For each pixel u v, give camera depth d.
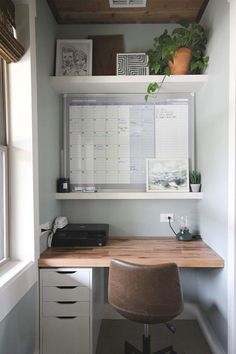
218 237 1.91
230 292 1.67
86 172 2.48
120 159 2.48
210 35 2.07
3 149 1.70
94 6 2.21
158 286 1.50
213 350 1.97
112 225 2.50
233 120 1.62
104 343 2.13
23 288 1.59
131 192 2.41
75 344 1.85
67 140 2.48
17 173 1.76
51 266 1.84
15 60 1.70
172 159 2.45
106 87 2.29
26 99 1.74
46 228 2.08
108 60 2.45
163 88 2.32
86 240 2.14
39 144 1.94
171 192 2.35
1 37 1.42
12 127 1.75
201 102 2.31
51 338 1.86
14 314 1.52
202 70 2.24
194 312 2.47
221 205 1.84
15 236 1.77
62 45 2.40
